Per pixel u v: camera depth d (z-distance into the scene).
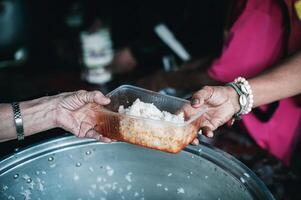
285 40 1.95
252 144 2.25
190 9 4.04
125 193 1.56
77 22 4.36
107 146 1.52
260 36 2.02
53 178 1.48
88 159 1.53
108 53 3.57
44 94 1.72
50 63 3.89
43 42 4.07
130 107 1.41
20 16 3.40
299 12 1.76
